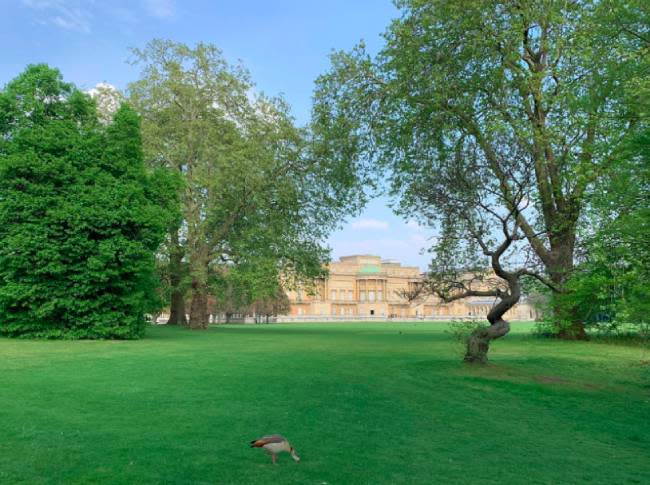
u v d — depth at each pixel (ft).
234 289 157.99
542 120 83.82
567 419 40.52
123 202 90.07
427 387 49.67
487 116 78.28
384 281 528.63
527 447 31.78
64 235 87.61
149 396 40.09
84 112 98.37
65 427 30.48
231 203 135.44
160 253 131.23
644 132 46.24
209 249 135.95
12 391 40.04
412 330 179.63
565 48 78.18
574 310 68.13
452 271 67.31
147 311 103.45
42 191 86.58
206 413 35.35
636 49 56.24
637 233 46.09
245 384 46.73
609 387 55.11
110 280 92.43
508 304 62.03
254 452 27.30
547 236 82.48
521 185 61.16
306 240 146.92
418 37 93.56
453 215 65.72
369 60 104.47
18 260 85.30
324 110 112.68
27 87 92.38
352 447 29.35
